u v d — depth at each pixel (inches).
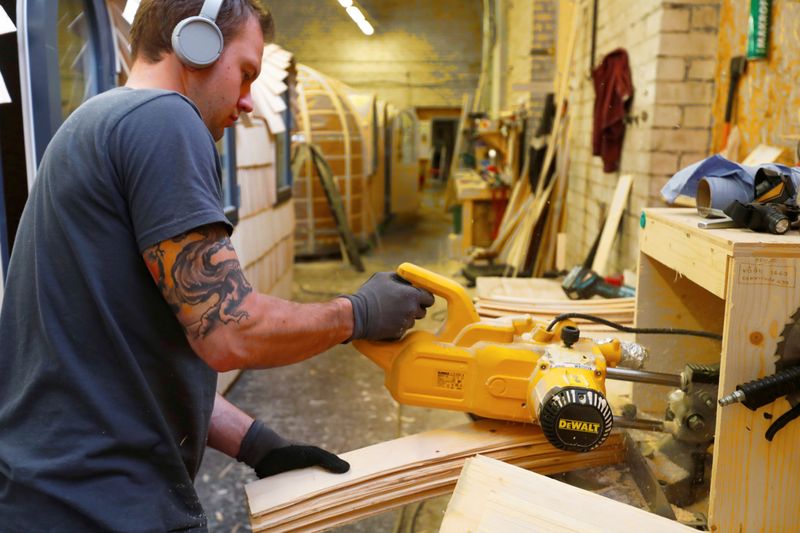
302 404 155.3
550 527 34.7
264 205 191.8
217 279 36.4
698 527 44.6
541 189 225.3
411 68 566.9
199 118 37.9
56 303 37.2
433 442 49.8
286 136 233.5
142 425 38.3
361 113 353.1
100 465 37.1
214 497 113.7
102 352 37.5
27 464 36.8
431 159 750.5
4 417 38.6
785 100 98.0
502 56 438.6
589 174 195.5
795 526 40.5
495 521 35.1
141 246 36.0
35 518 37.1
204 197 36.1
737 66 113.8
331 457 48.4
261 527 43.5
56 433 37.1
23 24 71.9
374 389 164.2
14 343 39.5
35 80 73.3
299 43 547.8
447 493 47.6
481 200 294.8
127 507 37.5
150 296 38.2
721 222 43.7
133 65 41.1
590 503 36.9
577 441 41.9
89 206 36.4
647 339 58.1
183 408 41.3
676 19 131.6
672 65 133.6
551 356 45.8
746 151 111.7
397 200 504.1
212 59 39.2
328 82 336.8
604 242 154.5
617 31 165.6
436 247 354.3
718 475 40.1
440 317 214.1
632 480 48.5
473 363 47.9
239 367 38.0
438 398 48.6
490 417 49.1
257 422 52.1
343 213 304.3
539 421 43.1
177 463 39.9
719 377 44.2
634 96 151.1
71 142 37.3
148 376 38.9
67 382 37.0
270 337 38.0
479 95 489.1
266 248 195.6
